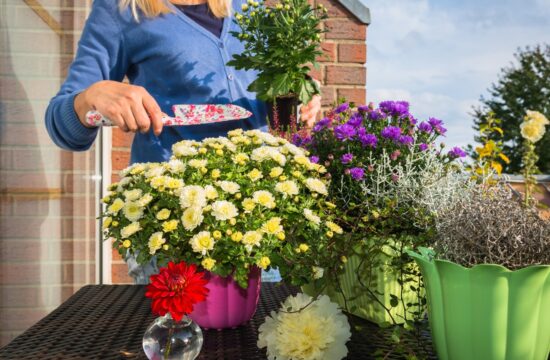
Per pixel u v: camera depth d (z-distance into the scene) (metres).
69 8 1.74
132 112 0.97
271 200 0.78
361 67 2.44
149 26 1.27
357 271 0.82
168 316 0.71
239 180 0.82
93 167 2.00
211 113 1.04
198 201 0.76
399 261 0.80
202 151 0.84
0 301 1.25
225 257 0.78
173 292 0.63
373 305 0.86
